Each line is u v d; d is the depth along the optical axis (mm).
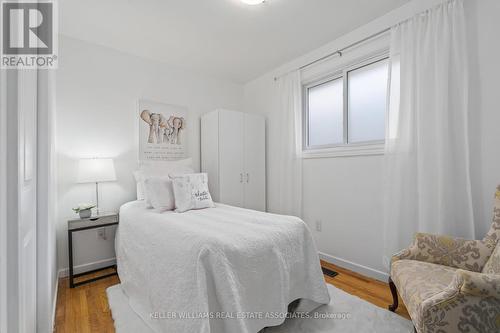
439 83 1808
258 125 3422
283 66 3223
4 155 636
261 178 3469
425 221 1863
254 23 2295
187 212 2174
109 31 2379
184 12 2109
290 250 1631
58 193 2352
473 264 1410
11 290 723
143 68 2936
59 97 2373
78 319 1668
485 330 1003
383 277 2225
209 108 3518
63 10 2049
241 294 1306
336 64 2652
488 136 1676
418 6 1965
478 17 1716
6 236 683
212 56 2953
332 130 2863
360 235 2430
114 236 2662
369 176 2367
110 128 2672
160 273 1508
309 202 2924
